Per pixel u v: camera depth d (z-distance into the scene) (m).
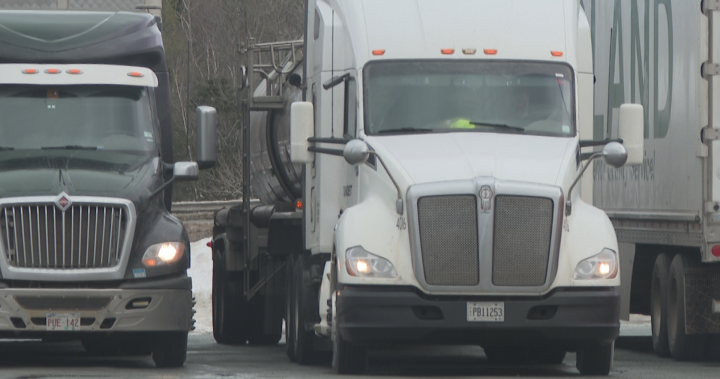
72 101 58.72
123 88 59.50
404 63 53.16
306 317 58.97
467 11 54.53
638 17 68.25
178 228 54.94
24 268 52.31
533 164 49.03
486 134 51.62
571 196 49.22
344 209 54.72
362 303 47.69
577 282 47.78
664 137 64.19
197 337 91.81
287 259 66.50
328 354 59.16
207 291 126.50
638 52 68.19
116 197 53.47
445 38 53.66
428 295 47.56
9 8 65.19
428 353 69.31
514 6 54.91
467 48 53.53
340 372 51.16
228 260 79.00
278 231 65.44
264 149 74.81
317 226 57.12
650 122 66.25
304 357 59.03
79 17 61.88
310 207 59.31
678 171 62.28
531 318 47.66
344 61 55.34
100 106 58.88
